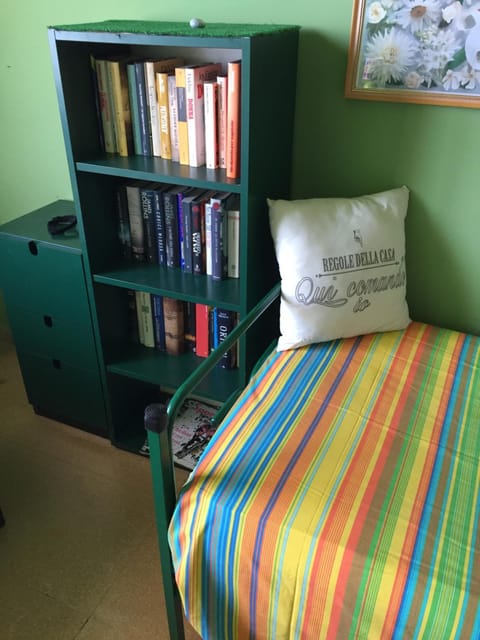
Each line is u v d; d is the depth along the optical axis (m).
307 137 1.55
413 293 1.66
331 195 1.61
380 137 1.47
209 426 1.99
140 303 1.79
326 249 1.40
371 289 1.45
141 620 1.40
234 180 1.34
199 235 1.56
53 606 1.43
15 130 1.94
